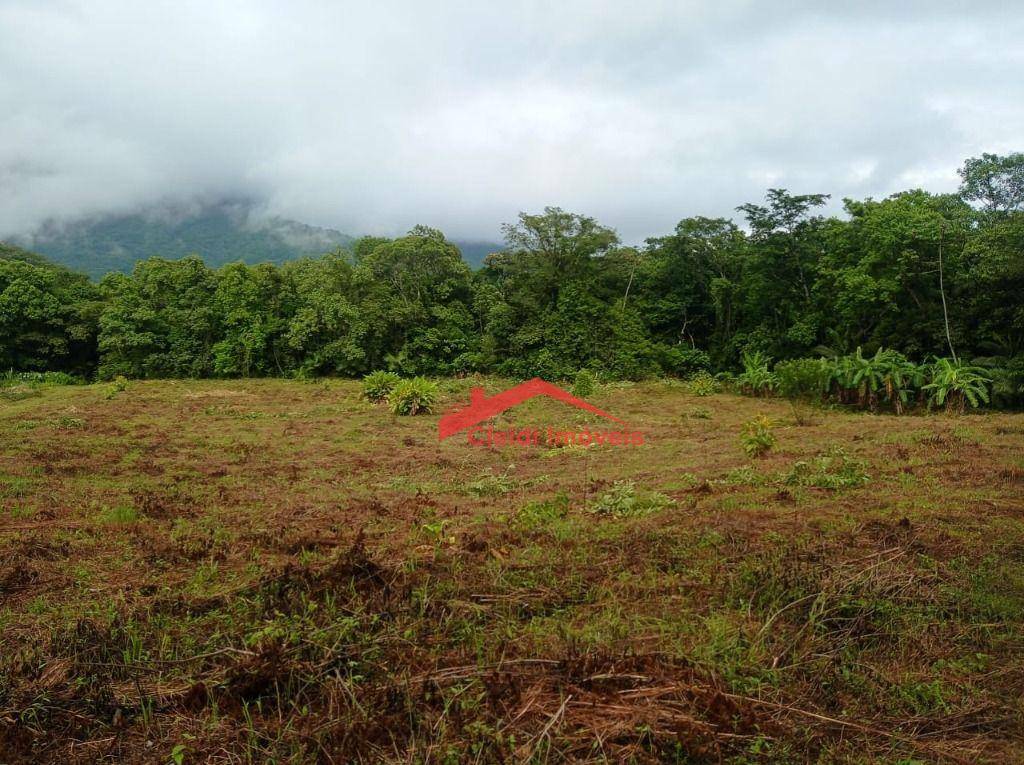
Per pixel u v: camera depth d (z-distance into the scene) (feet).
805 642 13.92
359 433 59.57
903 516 23.56
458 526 25.04
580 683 11.98
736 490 30.25
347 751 10.15
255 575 18.43
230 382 107.76
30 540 21.84
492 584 17.08
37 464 38.88
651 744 10.27
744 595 16.57
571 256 115.03
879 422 59.88
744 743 10.58
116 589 17.80
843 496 27.45
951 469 32.27
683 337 129.90
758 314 112.47
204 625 14.97
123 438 53.72
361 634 13.85
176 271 119.85
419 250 117.39
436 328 116.16
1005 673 12.78
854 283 84.23
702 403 86.99
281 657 12.75
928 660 13.46
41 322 116.88
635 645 13.67
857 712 11.60
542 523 24.84
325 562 19.34
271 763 9.96
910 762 10.10
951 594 16.22
